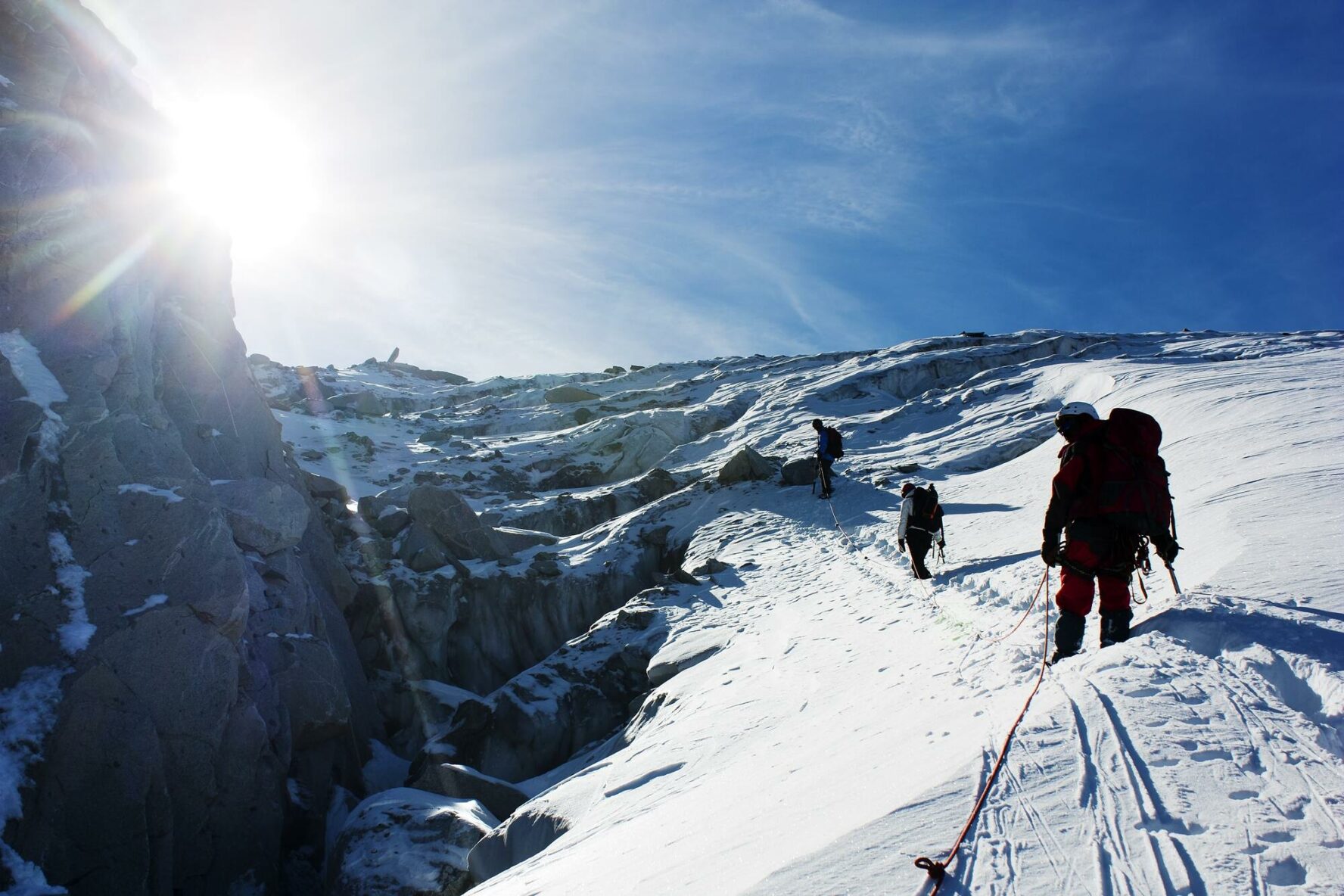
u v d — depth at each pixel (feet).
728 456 101.30
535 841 25.68
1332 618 14.07
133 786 30.22
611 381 181.98
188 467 38.37
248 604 35.78
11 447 32.01
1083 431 17.58
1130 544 16.44
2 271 35.22
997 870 9.00
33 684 30.01
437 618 58.39
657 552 69.62
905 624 29.07
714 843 13.25
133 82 47.44
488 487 107.04
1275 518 24.54
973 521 49.88
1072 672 14.35
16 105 37.63
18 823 27.89
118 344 38.17
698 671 36.22
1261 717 11.45
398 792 33.71
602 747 39.32
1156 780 10.25
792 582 47.78
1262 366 79.41
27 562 31.42
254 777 34.76
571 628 61.93
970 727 13.52
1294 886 8.01
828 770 14.98
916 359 128.06
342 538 64.03
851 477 74.43
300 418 127.95
